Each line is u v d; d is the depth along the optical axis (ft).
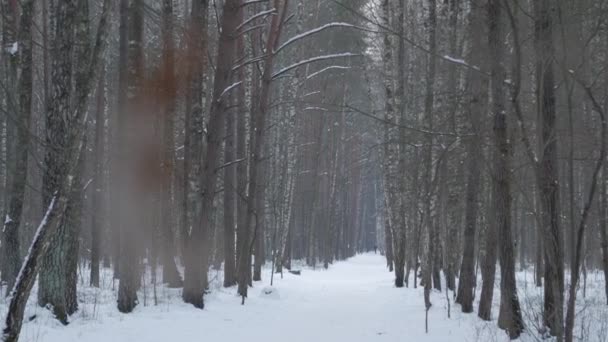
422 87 67.67
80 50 31.68
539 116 22.35
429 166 45.98
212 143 47.65
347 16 70.03
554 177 26.12
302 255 161.17
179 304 44.91
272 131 97.91
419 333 37.63
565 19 21.39
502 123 33.91
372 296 62.18
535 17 22.36
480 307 43.62
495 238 43.16
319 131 123.03
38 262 22.56
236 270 66.90
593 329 35.29
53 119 31.37
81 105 24.00
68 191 23.39
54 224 22.90
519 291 60.64
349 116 148.15
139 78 41.32
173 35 54.95
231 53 48.16
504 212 35.24
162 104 52.42
